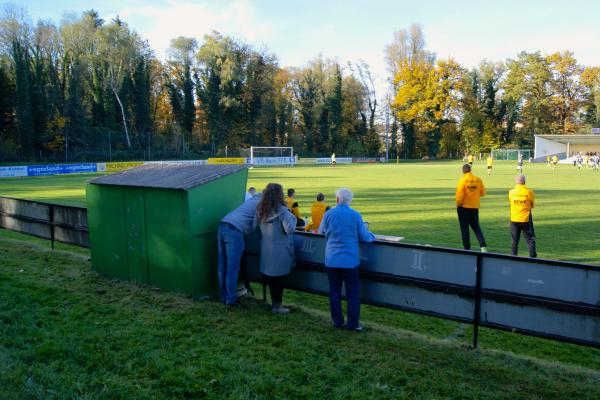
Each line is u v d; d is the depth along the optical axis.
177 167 7.01
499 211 15.48
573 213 14.77
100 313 5.54
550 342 5.14
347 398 3.63
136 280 6.76
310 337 4.87
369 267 5.27
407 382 3.89
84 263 8.05
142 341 4.71
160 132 67.38
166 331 4.96
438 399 3.62
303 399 3.62
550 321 4.19
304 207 16.42
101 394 3.67
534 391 3.78
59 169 42.47
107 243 7.11
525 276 4.29
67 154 51.66
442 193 21.05
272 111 73.75
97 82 62.16
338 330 5.11
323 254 5.62
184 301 5.92
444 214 14.68
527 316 4.30
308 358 4.34
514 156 75.62
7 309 5.67
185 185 5.88
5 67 55.31
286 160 62.66
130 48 62.75
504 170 44.38
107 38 61.22
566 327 4.11
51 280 6.96
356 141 80.50
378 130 85.44
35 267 7.78
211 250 6.14
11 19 56.66
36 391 3.69
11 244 9.84
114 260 7.04
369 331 5.12
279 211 5.45
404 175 35.25
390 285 5.12
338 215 5.04
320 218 10.12
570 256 9.06
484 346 4.98
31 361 4.27
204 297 6.09
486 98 81.06
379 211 15.35
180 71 70.88
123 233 6.81
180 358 4.31
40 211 9.64
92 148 56.59
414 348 4.64
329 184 26.38
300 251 5.86
